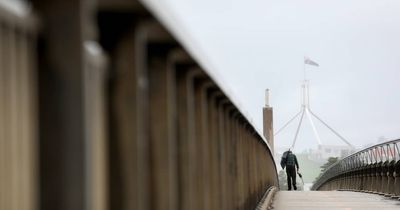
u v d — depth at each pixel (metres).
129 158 7.62
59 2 6.07
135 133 7.63
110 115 7.65
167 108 9.52
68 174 6.10
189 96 11.35
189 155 11.19
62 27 6.07
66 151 6.10
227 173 17.34
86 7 6.29
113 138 7.64
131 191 7.64
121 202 7.64
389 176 41.44
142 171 7.98
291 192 50.09
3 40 5.52
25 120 5.88
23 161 5.84
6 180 5.56
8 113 5.59
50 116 6.10
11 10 5.59
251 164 26.73
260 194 33.53
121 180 7.64
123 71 7.66
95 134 7.05
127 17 7.64
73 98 6.07
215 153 15.02
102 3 7.13
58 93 6.08
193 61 10.84
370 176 48.88
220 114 16.05
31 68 5.98
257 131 28.89
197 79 12.82
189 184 11.15
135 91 7.64
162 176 9.44
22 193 5.82
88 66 6.74
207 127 14.10
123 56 7.67
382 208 33.34
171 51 9.88
